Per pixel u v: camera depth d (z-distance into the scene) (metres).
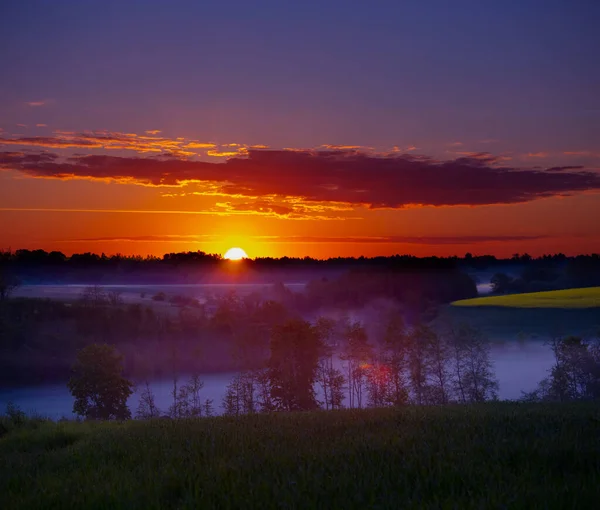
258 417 15.79
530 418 11.94
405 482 7.05
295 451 9.41
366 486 6.94
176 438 11.96
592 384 63.69
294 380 64.50
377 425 12.18
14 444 14.16
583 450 8.18
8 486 8.82
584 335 85.00
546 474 7.11
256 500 6.75
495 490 6.46
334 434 11.18
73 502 7.40
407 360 70.25
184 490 7.37
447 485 7.02
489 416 12.66
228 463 8.71
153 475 8.38
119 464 9.81
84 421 20.48
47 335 141.12
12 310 153.62
